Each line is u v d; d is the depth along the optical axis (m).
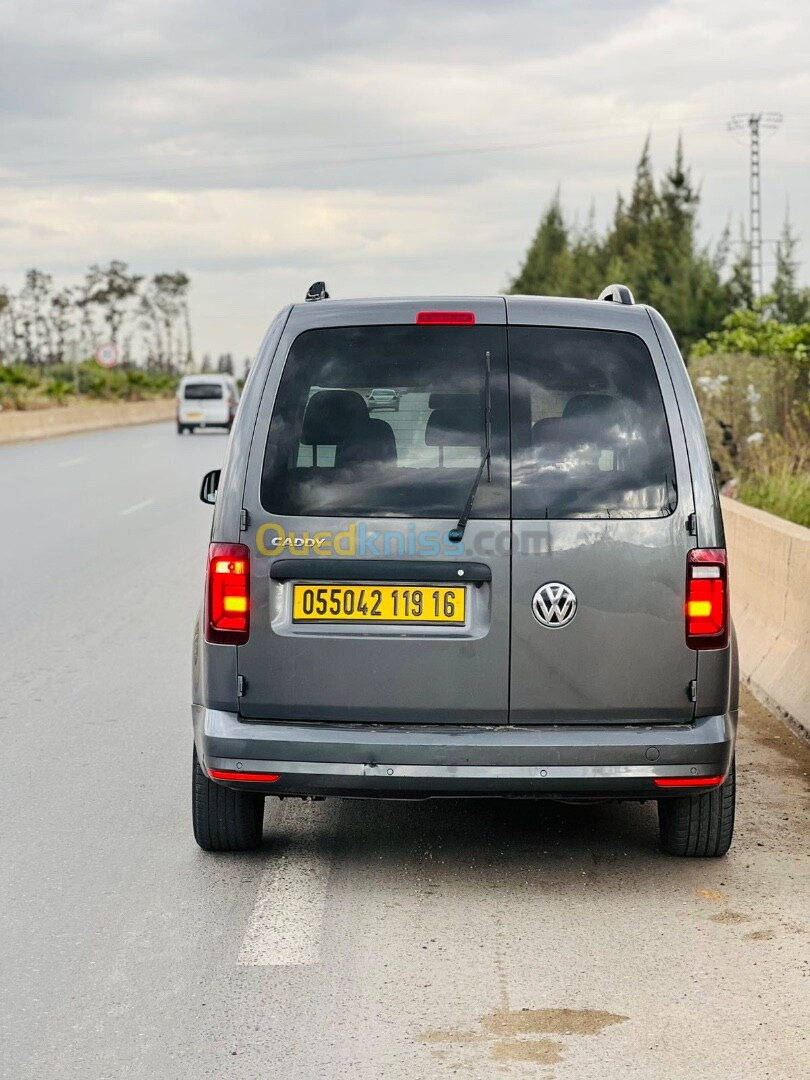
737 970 4.39
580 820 6.05
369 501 4.87
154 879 5.25
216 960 4.47
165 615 10.95
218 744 4.91
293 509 4.88
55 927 4.76
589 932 4.72
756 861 5.47
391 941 4.63
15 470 27.14
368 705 4.87
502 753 4.81
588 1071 3.71
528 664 4.84
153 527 16.92
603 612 4.84
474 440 4.86
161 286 116.25
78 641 9.91
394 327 4.95
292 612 4.89
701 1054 3.81
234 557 4.90
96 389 72.88
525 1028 3.97
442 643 4.83
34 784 6.50
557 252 71.00
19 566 13.59
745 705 8.23
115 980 4.32
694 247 47.72
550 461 4.87
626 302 5.19
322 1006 4.12
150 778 6.61
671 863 5.46
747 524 9.42
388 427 4.90
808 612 8.04
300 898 5.04
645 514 4.86
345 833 5.85
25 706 8.02
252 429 4.93
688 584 4.86
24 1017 4.06
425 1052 3.82
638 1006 4.12
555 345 4.93
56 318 99.62
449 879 5.27
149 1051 3.84
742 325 25.83
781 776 6.71
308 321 4.98
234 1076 3.69
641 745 4.84
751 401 16.62
